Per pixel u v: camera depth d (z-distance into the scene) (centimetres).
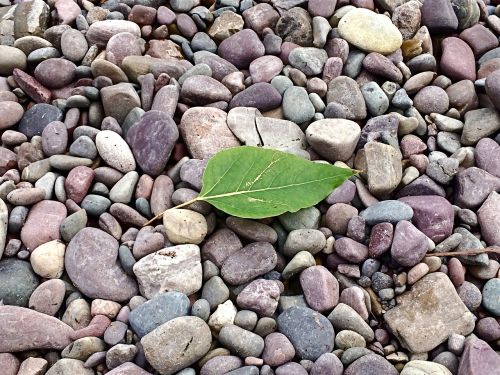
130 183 32
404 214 30
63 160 32
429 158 34
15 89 36
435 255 30
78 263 29
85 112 35
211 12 41
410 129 35
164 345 26
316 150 34
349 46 38
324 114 35
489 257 31
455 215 32
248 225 30
